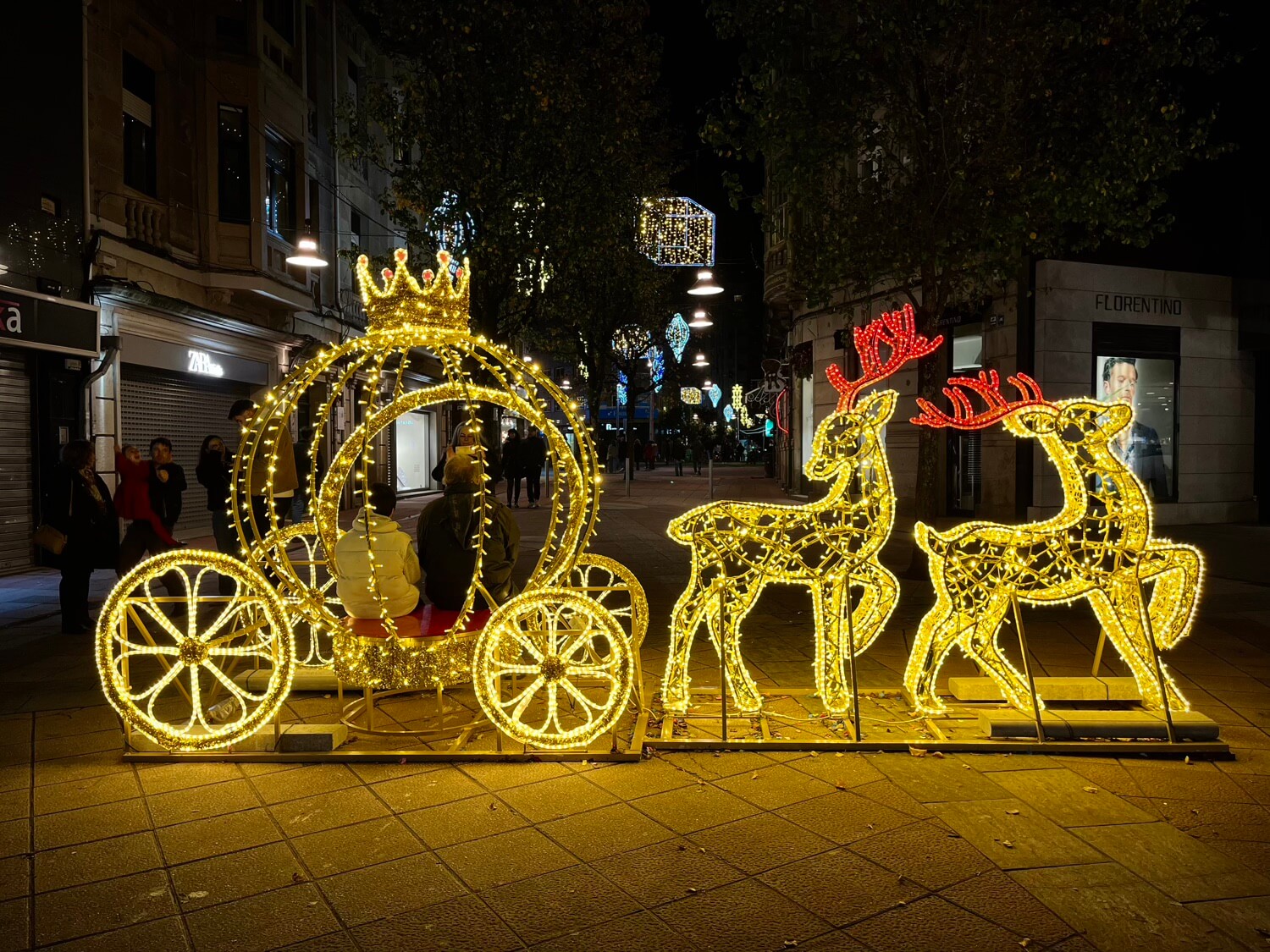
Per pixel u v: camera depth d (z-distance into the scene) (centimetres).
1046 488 1349
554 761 423
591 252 1248
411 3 1074
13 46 1024
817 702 519
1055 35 858
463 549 492
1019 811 362
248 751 433
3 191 1009
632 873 312
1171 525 1462
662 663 630
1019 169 888
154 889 302
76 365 1123
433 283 448
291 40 1688
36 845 336
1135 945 266
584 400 2898
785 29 912
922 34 895
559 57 1123
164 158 1348
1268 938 270
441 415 2911
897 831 343
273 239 1568
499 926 279
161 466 826
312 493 501
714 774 405
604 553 1180
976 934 272
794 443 2256
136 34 1269
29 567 1085
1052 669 599
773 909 288
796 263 1067
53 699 534
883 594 488
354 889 302
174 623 769
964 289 1156
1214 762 423
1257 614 768
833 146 964
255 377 1631
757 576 486
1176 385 1462
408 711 515
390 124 1160
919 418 514
